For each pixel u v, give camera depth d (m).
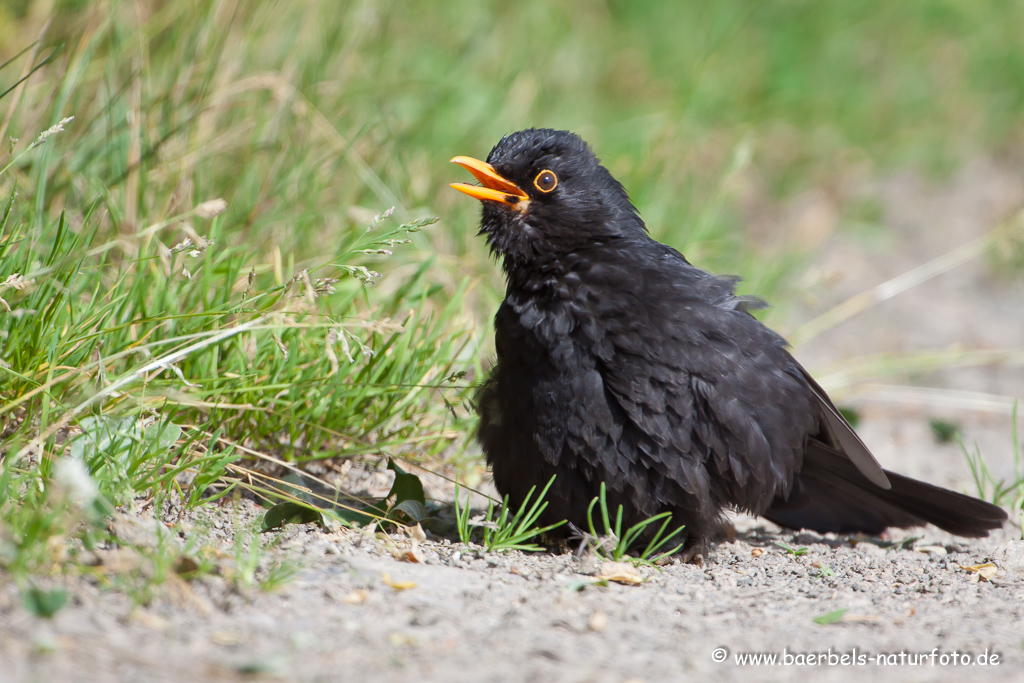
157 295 7.78
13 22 10.23
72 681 4.25
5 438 6.85
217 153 10.12
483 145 13.66
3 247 6.98
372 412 8.40
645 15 19.30
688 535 7.25
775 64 19.50
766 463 6.96
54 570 5.22
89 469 6.39
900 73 21.38
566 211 7.29
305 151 10.22
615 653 5.09
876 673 4.96
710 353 6.83
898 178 19.80
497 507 7.98
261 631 4.99
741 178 17.03
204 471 6.91
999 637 5.55
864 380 13.24
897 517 8.23
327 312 8.83
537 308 7.07
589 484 6.92
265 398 7.62
